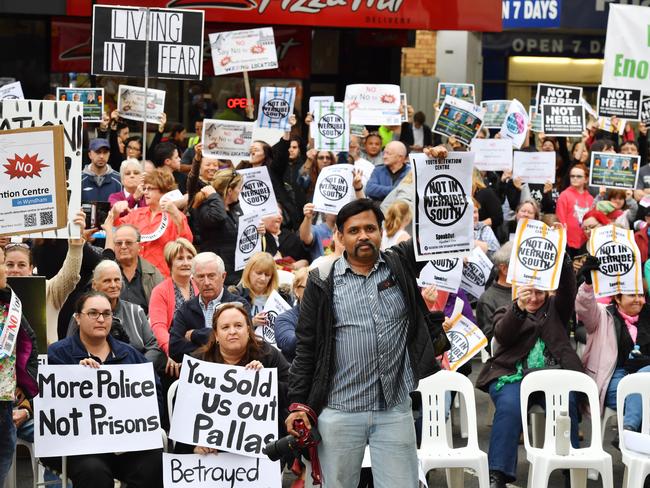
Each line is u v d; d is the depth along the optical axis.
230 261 11.49
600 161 14.84
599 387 9.84
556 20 22.03
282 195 13.36
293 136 14.67
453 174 7.25
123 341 8.75
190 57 12.47
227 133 12.75
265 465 8.11
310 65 18.20
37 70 17.09
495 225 14.55
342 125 14.01
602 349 9.90
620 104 16.97
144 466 8.08
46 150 8.30
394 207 10.85
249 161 13.00
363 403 6.93
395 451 6.97
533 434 9.65
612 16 16.88
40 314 8.20
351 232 6.94
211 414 8.12
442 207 7.24
